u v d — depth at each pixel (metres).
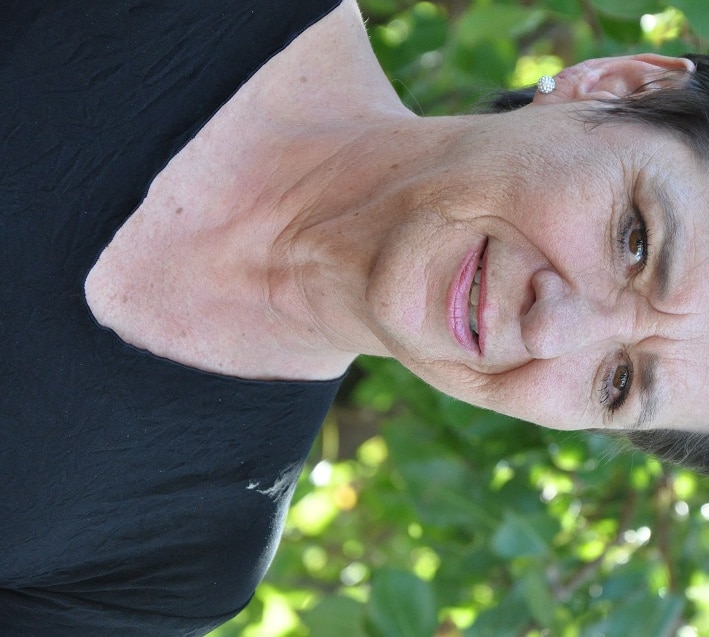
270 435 2.54
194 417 2.39
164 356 2.31
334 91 2.41
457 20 3.73
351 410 5.34
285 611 4.45
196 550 2.60
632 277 2.10
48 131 2.09
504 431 3.73
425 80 3.85
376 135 2.30
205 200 2.28
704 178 2.11
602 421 2.27
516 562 3.67
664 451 2.63
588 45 3.43
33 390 2.18
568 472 3.85
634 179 2.07
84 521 2.39
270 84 2.34
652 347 2.16
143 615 2.61
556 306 1.99
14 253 2.09
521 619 3.45
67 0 2.10
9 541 2.31
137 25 2.15
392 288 2.05
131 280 2.23
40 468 2.25
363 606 3.69
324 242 2.19
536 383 2.13
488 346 2.07
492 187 2.03
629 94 2.36
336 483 5.04
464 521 3.66
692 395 2.26
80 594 2.52
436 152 2.20
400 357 2.22
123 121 2.16
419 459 3.69
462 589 3.84
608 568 3.71
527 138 2.10
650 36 3.52
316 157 2.31
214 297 2.33
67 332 2.17
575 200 2.02
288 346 2.45
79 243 2.13
